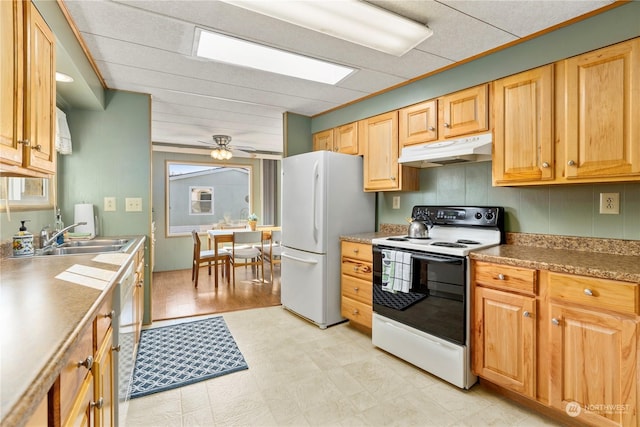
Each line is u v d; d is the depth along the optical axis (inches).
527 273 66.1
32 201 82.5
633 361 52.9
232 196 247.6
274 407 70.7
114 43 79.4
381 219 130.6
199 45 81.2
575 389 59.8
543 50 73.9
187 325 116.8
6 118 43.5
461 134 91.0
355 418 67.2
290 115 143.6
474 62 87.7
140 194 114.2
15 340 27.4
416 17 68.5
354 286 112.1
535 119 75.3
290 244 131.3
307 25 68.9
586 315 58.2
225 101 126.2
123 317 59.6
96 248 87.0
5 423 16.9
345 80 105.2
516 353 68.4
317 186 117.5
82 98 96.4
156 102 126.6
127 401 68.5
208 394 75.2
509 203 91.0
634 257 68.2
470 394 75.5
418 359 86.1
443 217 103.3
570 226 79.7
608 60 64.4
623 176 62.9
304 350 98.0
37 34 52.7
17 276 50.5
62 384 27.8
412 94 105.0
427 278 84.3
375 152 118.4
